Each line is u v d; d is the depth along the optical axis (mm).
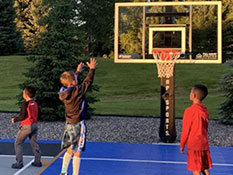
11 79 28172
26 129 6969
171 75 9867
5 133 11180
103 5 38750
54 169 6984
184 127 5508
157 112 17266
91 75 5527
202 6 10234
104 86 25828
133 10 10445
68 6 14344
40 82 13258
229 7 30688
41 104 13430
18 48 40000
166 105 9922
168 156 8266
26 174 6688
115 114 15984
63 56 13719
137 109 18266
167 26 10234
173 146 9430
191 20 10219
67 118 5496
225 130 12094
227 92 13586
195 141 5445
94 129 11922
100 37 42094
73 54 13992
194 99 5660
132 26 10438
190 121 5473
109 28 40531
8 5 39312
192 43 10148
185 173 6832
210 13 10195
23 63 32094
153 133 11297
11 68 30688
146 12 10375
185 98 22438
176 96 23203
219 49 10078
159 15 10391
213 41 10117
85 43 14539
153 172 6895
